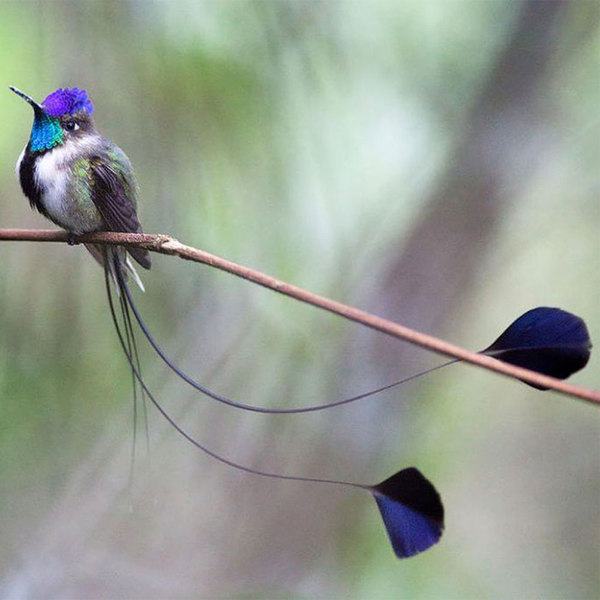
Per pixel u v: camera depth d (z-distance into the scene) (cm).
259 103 1023
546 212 1301
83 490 1033
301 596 1063
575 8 1184
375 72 1155
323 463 1084
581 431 1509
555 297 1437
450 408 1327
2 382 959
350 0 1123
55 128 795
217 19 1010
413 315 1127
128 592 1014
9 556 1002
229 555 1052
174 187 994
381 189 1144
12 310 949
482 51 1190
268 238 1040
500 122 1170
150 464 1046
